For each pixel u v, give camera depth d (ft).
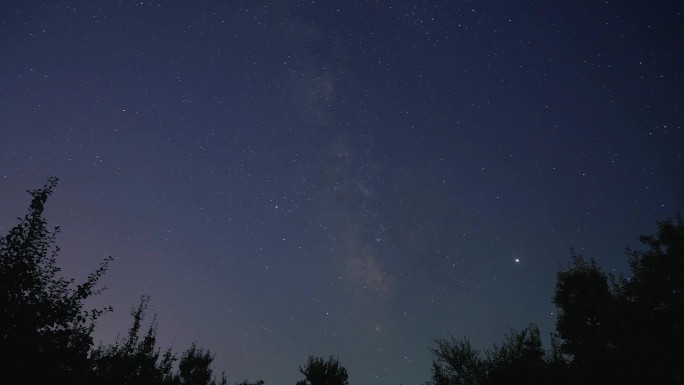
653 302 39.96
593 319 50.47
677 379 36.04
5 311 27.86
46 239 31.48
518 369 44.37
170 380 51.11
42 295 29.86
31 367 27.35
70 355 29.86
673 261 39.78
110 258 33.27
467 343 50.75
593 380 39.91
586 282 54.24
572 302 52.75
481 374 47.01
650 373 37.01
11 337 27.27
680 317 37.99
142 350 44.70
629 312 40.42
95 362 39.93
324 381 68.74
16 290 28.60
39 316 28.78
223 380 63.82
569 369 42.96
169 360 47.34
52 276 31.12
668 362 36.76
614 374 39.06
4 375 26.16
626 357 38.83
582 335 48.55
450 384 48.21
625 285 42.80
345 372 71.20
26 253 30.14
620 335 40.57
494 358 47.88
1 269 28.55
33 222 30.96
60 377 29.71
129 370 41.65
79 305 30.73
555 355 47.29
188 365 63.05
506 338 49.32
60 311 29.27
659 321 38.65
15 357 26.91
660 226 43.37
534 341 49.62
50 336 29.04
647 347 37.58
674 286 39.14
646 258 41.91
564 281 56.08
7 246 29.76
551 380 42.24
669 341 37.29
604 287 52.70
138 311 47.01
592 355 42.04
